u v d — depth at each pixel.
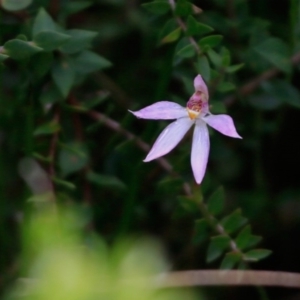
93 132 0.51
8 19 0.51
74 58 0.49
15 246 0.50
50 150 0.49
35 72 0.49
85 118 0.52
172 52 0.50
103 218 0.52
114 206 0.52
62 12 0.51
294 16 0.50
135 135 0.51
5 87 0.52
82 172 0.50
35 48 0.47
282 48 0.50
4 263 0.50
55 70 0.49
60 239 0.43
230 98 0.51
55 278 0.39
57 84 0.48
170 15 0.52
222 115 0.46
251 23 0.52
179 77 0.52
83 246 0.46
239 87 0.52
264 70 0.52
